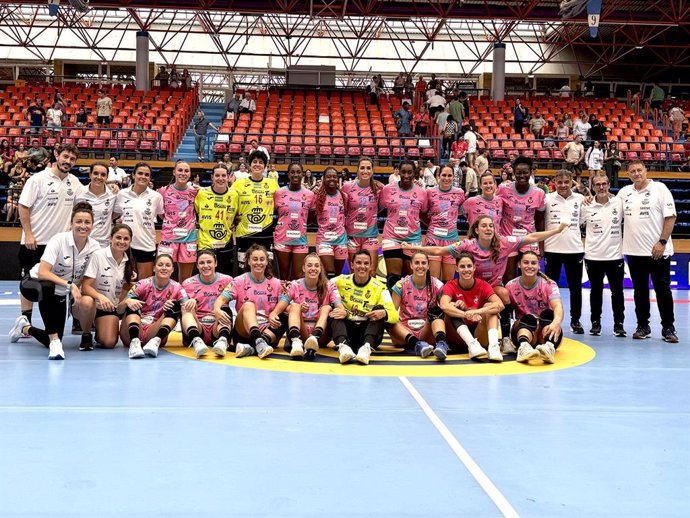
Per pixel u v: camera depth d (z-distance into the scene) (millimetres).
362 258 6965
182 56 37562
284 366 6531
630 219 8398
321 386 5691
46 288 6715
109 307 7098
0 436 4223
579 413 4938
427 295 7379
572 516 3129
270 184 8844
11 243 15945
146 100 26469
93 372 6117
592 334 8820
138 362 6629
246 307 7008
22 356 6863
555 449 4098
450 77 38125
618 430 4523
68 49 37062
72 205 7684
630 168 8367
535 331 7164
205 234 8586
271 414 4793
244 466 3734
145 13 35906
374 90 27281
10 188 16078
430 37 33562
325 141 22953
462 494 3367
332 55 37906
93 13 35750
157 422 4559
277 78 37906
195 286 7414
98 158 20891
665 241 8133
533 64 37875
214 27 34094
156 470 3660
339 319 6949
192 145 24469
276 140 22969
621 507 3238
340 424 4566
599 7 18250
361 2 27141
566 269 8805
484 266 7586
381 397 5336
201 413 4797
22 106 25219
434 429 4480
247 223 8781
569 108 28016
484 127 24719
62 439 4172
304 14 26688
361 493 3363
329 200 8695
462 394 5469
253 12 26438
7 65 36938
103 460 3812
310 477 3574
